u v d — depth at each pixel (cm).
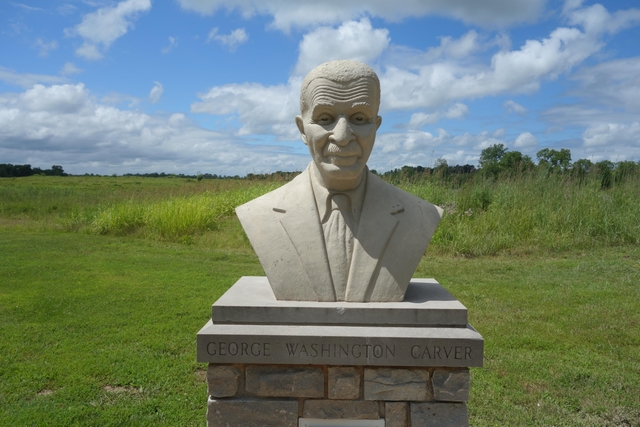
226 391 261
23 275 818
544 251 932
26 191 2255
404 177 1335
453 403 259
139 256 990
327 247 287
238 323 269
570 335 517
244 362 255
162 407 375
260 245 289
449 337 252
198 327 559
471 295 665
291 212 294
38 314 607
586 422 346
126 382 417
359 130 270
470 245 932
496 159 1522
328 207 294
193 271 852
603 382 405
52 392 400
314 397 261
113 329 552
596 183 1127
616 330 530
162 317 595
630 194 1062
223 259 968
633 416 350
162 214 1235
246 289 312
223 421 262
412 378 258
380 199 299
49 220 1574
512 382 407
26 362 457
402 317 267
